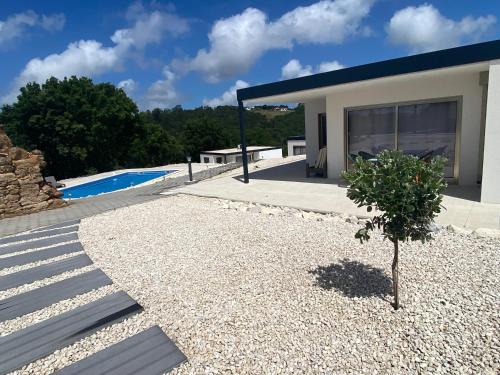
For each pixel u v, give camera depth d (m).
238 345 2.65
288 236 5.07
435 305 2.95
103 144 28.28
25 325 3.05
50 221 7.22
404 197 2.61
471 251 3.97
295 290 3.42
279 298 3.29
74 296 3.55
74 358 2.59
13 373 2.46
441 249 4.10
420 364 2.32
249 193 8.41
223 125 52.91
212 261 4.31
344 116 9.03
